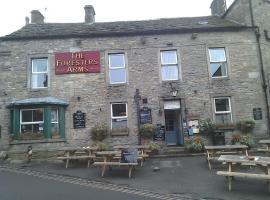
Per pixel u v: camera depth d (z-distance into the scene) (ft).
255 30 58.85
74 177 37.93
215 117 56.29
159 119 55.21
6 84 55.72
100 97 55.72
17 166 46.03
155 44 57.52
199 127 55.01
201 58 57.36
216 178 35.22
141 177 36.99
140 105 55.62
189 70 56.90
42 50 56.75
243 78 57.26
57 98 55.47
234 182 33.47
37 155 51.19
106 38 57.47
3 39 56.59
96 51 57.00
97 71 56.39
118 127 55.31
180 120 56.44
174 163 44.78
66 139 53.98
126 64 56.80
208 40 58.03
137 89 55.98
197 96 56.18
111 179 36.29
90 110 55.31
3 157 51.13
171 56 57.88
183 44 57.67
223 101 57.11
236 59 57.82
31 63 56.70
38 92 55.57
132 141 54.49
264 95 57.06
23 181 35.83
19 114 52.85
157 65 56.85
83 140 54.34
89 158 44.57
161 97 55.88
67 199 28.14
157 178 36.24
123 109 55.98
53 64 56.39
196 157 49.34
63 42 57.06
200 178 35.50
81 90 55.83
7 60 56.39
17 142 51.57
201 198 28.27
